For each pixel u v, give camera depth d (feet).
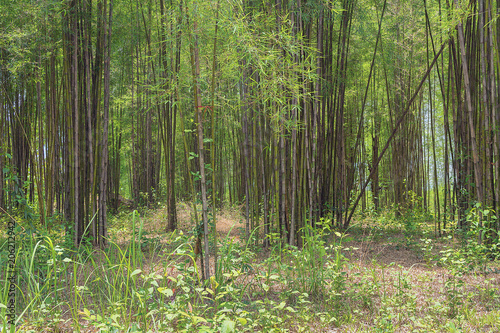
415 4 24.07
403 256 15.60
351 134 31.09
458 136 18.34
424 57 26.22
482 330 7.86
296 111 15.14
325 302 9.60
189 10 8.46
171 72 9.49
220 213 32.68
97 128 17.74
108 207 35.01
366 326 8.32
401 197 28.89
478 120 16.56
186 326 6.38
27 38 17.81
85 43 17.46
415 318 8.50
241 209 30.04
